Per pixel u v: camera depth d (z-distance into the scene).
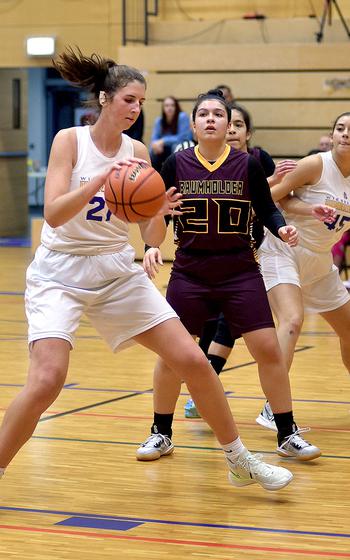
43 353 4.43
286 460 5.59
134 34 19.09
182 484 5.11
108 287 4.66
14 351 9.18
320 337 10.14
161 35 18.72
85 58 4.52
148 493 4.95
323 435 6.16
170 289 5.52
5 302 12.38
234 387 7.59
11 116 22.30
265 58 17.61
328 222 5.78
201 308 5.45
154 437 5.62
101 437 6.05
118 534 4.30
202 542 4.20
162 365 5.55
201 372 4.64
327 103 17.45
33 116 31.39
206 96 5.44
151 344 4.69
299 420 6.55
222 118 5.31
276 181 5.96
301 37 17.97
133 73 4.49
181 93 18.02
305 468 5.43
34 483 5.09
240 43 18.27
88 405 6.93
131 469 5.38
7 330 10.39
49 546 4.15
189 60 17.92
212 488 5.04
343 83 17.30
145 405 6.95
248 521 4.50
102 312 4.70
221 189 5.30
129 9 19.06
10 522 4.46
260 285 5.43
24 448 5.78
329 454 5.72
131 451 5.75
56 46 19.58
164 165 5.45
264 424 6.11
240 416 6.66
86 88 4.59
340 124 5.93
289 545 4.17
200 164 5.34
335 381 7.86
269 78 17.64
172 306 5.47
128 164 4.34
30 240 21.03
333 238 6.08
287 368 5.82
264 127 17.77
